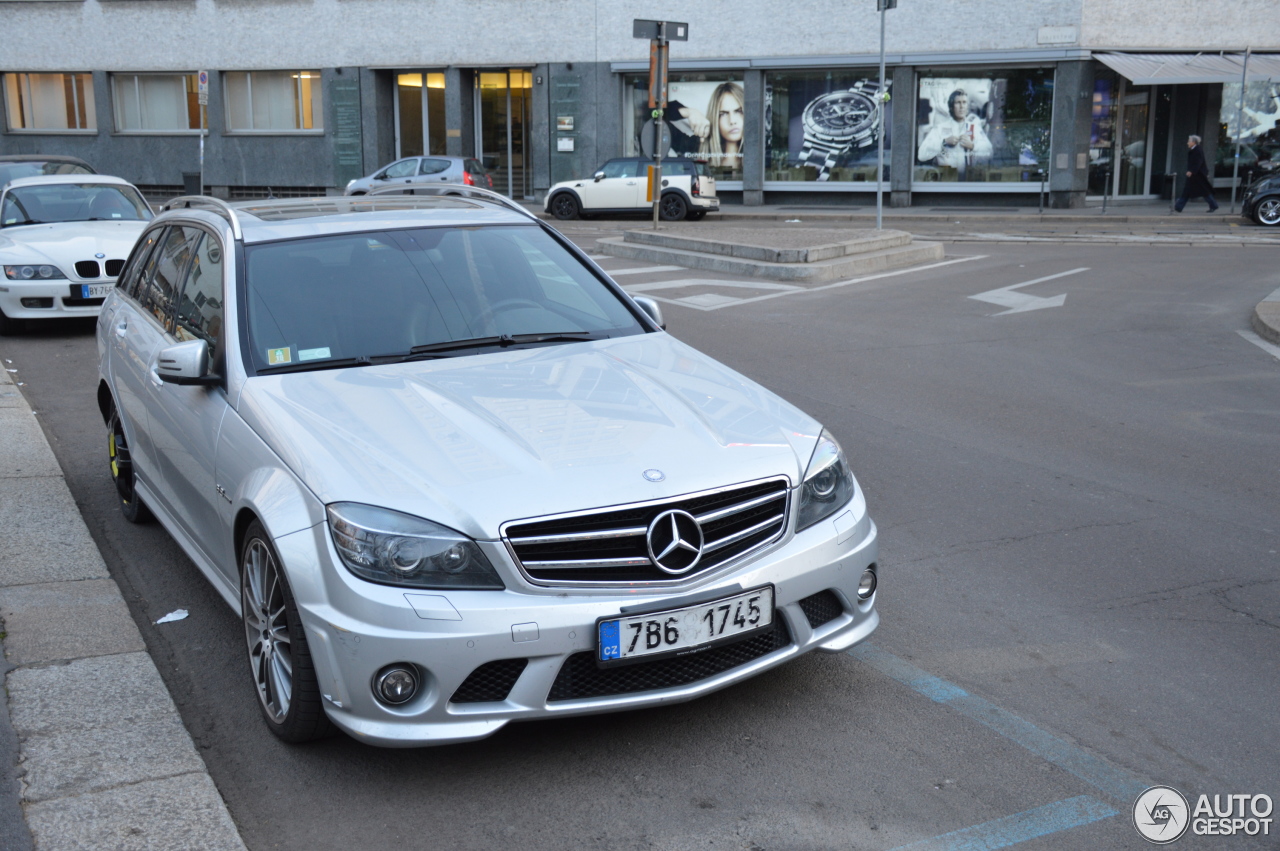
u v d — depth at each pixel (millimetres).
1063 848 3123
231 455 3867
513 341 4508
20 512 5848
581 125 31719
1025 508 6188
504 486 3318
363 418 3688
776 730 3768
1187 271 16172
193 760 3527
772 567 3520
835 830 3207
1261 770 3535
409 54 32781
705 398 4027
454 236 4973
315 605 3295
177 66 34781
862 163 29812
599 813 3299
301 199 5512
